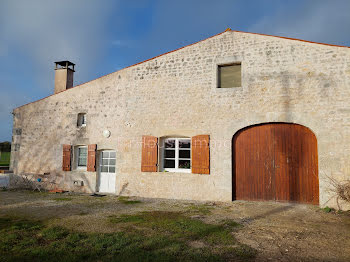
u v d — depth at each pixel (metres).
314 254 3.60
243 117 7.31
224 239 4.14
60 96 10.15
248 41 7.52
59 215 5.77
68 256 3.40
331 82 6.61
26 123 10.71
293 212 6.04
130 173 8.44
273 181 7.09
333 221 5.35
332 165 6.41
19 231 4.50
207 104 7.73
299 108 6.82
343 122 6.40
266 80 7.20
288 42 7.12
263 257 3.48
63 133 9.88
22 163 10.52
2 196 8.46
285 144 7.05
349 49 6.54
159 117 8.25
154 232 4.47
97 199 7.81
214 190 7.42
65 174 9.62
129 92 8.80
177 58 8.28
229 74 7.77
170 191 7.88
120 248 3.69
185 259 3.33
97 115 9.30
